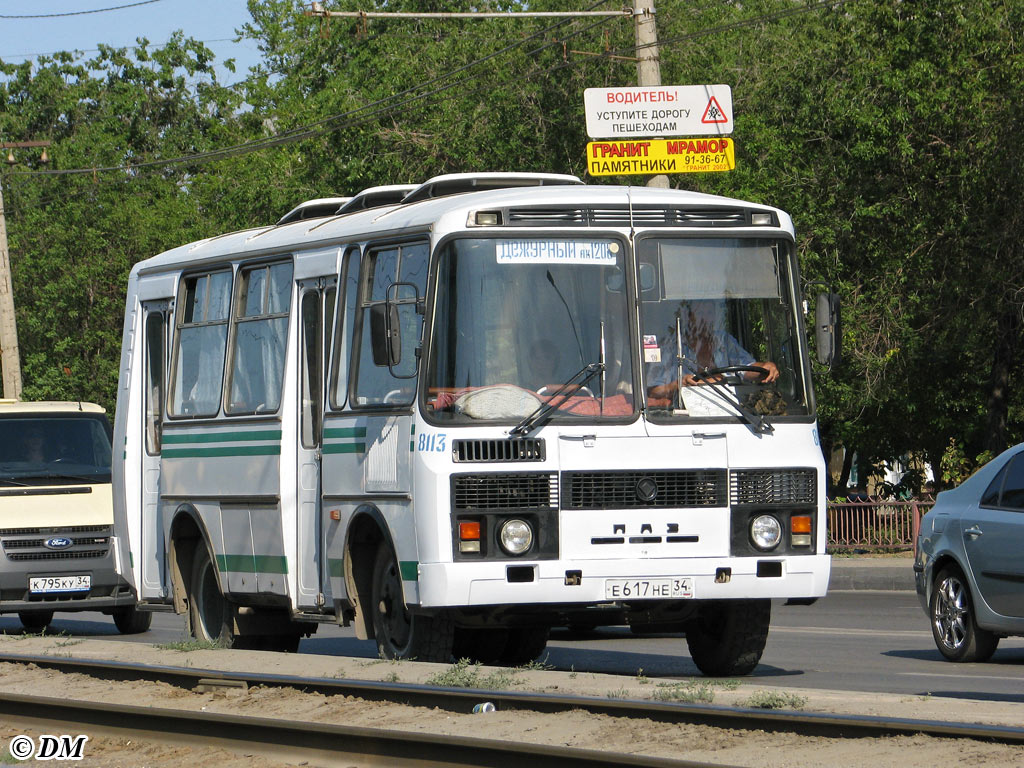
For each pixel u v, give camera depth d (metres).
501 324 25.66
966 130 64.56
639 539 25.58
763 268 27.05
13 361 89.38
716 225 26.95
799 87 68.75
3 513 43.53
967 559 30.89
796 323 27.09
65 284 114.19
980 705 21.05
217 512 32.38
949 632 31.73
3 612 44.09
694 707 19.83
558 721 20.59
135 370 36.69
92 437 46.69
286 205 91.94
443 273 25.66
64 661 29.70
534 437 25.34
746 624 27.88
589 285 26.08
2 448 45.31
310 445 29.52
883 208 66.31
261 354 31.31
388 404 26.66
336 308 28.78
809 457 26.64
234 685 25.55
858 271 68.94
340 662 27.36
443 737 18.75
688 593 25.69
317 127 90.06
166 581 35.03
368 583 28.09
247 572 31.39
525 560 25.09
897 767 16.77
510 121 79.62
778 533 26.28
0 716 25.28
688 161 56.94
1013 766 16.42
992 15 64.00
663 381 26.08
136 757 21.62
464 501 25.06
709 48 80.38
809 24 79.81
